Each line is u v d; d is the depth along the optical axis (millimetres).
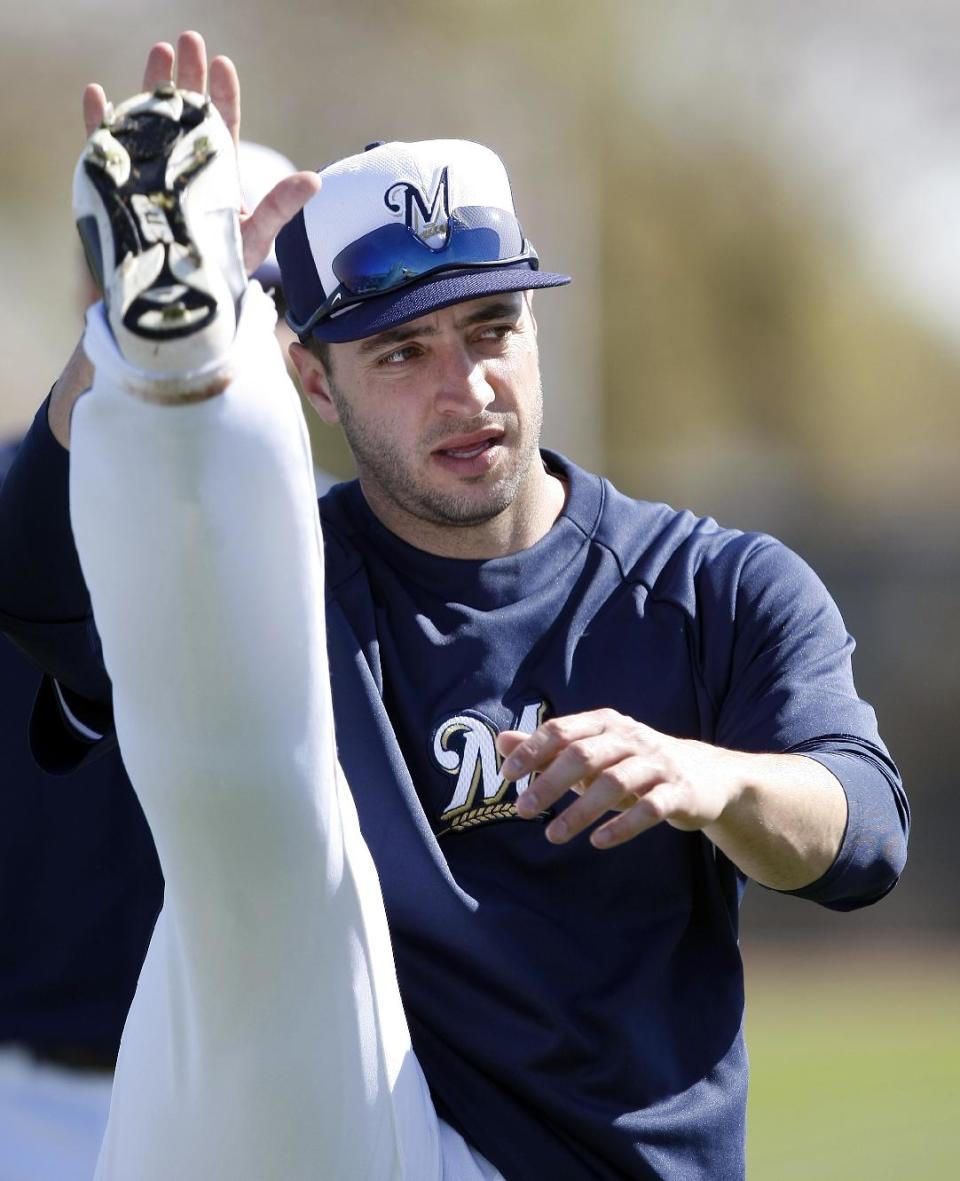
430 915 8812
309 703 7410
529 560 9539
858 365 60156
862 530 54469
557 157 48094
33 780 10617
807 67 54000
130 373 6715
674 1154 8773
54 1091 10750
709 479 58875
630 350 59312
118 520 6969
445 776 9156
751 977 33938
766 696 9195
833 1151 21906
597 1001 8812
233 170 7051
